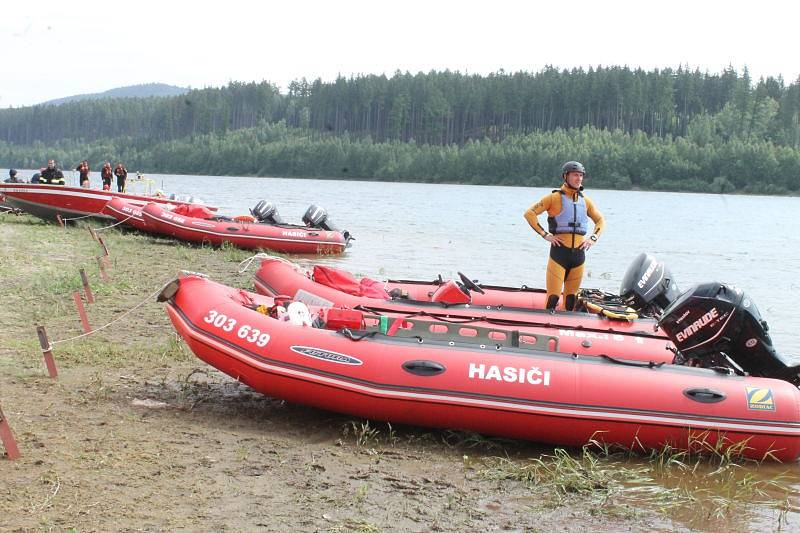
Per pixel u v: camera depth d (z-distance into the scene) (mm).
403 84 130375
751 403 6188
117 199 20922
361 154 108750
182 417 6469
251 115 143500
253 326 6668
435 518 4965
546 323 8508
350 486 5348
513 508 5234
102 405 6539
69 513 4516
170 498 4863
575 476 5762
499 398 6184
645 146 95375
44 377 7160
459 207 47969
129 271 14070
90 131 170875
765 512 5391
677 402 6168
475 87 128125
